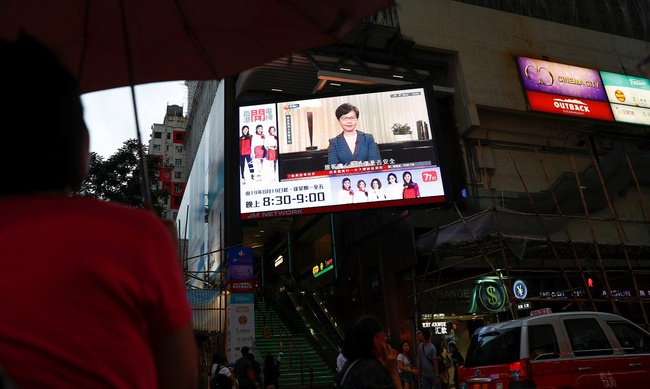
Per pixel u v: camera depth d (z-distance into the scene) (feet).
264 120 71.05
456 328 63.26
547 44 92.48
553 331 23.84
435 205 65.26
